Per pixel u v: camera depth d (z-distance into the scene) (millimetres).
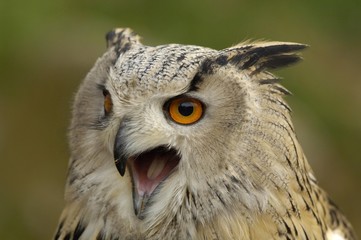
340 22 21578
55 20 18188
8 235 15703
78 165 8609
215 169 7934
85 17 18562
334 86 19438
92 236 8539
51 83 16531
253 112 7949
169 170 8266
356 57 20750
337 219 10023
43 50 16906
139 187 8242
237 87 7914
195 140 7941
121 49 8328
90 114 8469
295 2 21438
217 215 8062
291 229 8289
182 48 8086
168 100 7891
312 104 18547
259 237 8117
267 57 8266
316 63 20016
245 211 8047
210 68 7840
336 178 17234
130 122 7891
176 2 19797
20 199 16000
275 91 8242
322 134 17656
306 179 8695
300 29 20844
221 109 7871
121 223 8344
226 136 7867
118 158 7891
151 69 7797
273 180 8078
